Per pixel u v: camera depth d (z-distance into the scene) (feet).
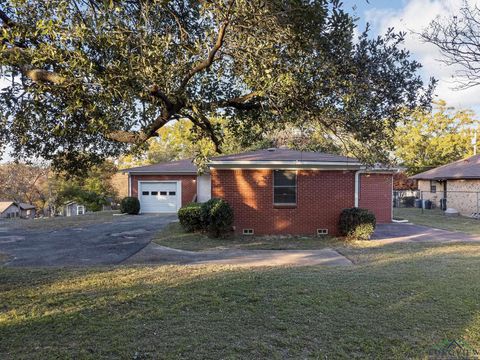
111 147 19.39
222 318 14.96
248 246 35.94
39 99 11.80
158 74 11.93
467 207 70.79
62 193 104.88
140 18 12.06
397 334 13.47
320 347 12.44
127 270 24.27
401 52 14.26
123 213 69.26
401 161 106.42
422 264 25.44
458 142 104.99
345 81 13.80
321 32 12.81
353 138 15.88
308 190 42.73
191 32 15.07
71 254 31.73
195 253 32.42
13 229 47.98
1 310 15.98
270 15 11.51
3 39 10.90
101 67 11.25
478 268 23.90
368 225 39.58
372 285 19.63
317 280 20.77
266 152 48.21
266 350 12.19
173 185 73.46
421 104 14.79
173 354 11.86
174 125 122.83
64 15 10.18
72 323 14.37
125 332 13.52
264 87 13.21
